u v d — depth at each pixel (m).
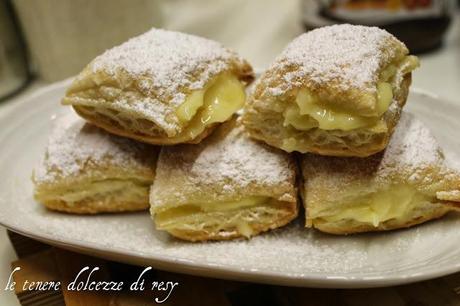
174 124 0.27
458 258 0.25
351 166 0.28
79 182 0.30
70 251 0.29
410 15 0.45
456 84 0.45
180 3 0.56
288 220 0.29
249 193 0.28
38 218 0.30
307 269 0.26
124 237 0.29
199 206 0.29
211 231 0.29
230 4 0.57
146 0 0.46
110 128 0.30
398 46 0.29
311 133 0.28
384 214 0.28
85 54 0.46
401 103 0.29
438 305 0.26
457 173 0.28
